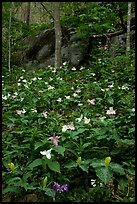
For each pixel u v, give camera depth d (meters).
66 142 3.79
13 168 3.20
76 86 7.70
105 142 3.82
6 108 5.82
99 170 2.95
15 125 4.82
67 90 7.26
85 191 3.20
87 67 10.34
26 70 11.57
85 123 4.18
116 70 8.61
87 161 3.19
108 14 10.84
